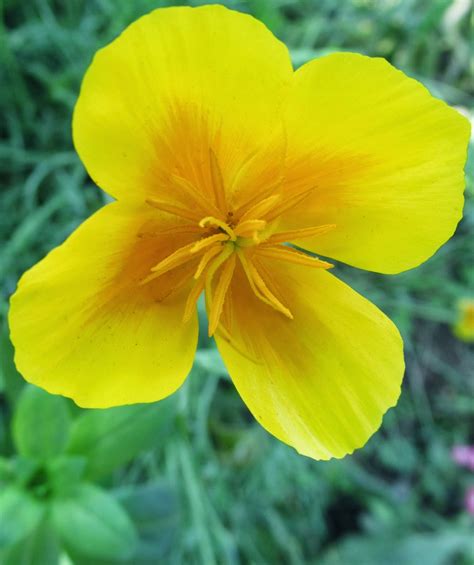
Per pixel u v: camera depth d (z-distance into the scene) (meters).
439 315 0.17
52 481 0.10
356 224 0.07
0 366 0.10
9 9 0.15
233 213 0.07
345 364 0.07
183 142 0.07
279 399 0.07
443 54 0.18
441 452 0.17
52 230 0.14
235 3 0.15
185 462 0.13
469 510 0.16
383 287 0.17
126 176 0.06
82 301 0.07
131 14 0.14
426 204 0.07
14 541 0.10
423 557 0.16
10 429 0.13
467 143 0.07
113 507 0.10
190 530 0.14
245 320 0.08
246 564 0.15
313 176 0.07
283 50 0.06
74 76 0.14
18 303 0.06
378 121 0.07
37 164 0.15
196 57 0.06
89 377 0.07
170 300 0.07
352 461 0.17
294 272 0.08
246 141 0.07
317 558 0.16
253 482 0.15
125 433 0.10
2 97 0.14
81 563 0.10
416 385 0.18
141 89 0.06
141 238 0.07
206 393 0.14
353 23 0.17
